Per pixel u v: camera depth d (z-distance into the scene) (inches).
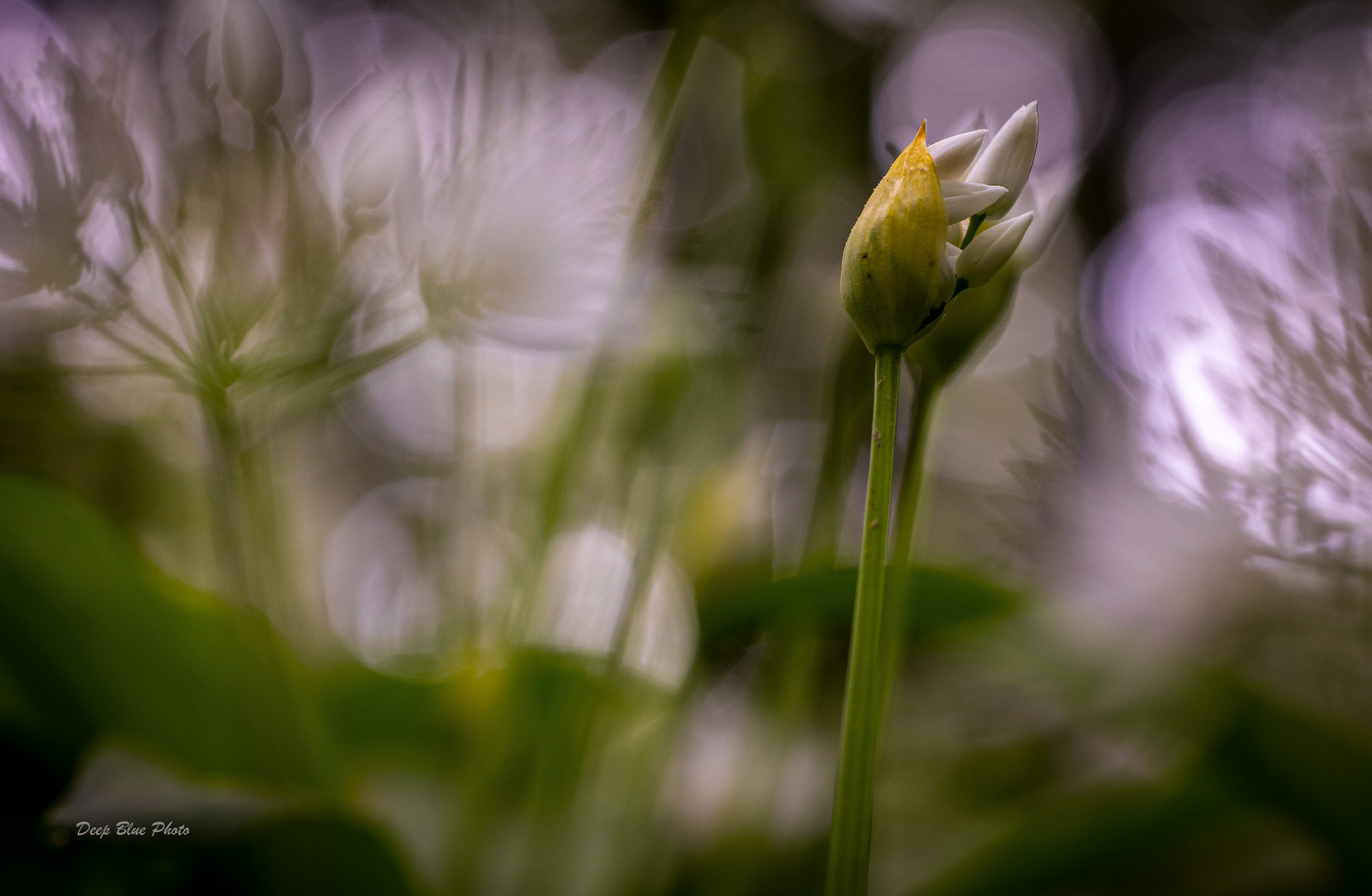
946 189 10.4
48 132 11.5
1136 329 14.8
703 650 13.8
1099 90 50.8
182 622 13.3
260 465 12.9
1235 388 13.9
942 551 19.7
